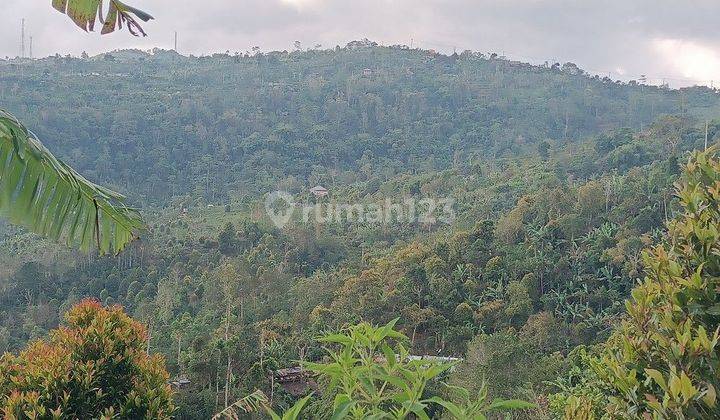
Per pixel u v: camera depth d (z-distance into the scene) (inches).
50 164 94.2
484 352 666.8
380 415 83.0
